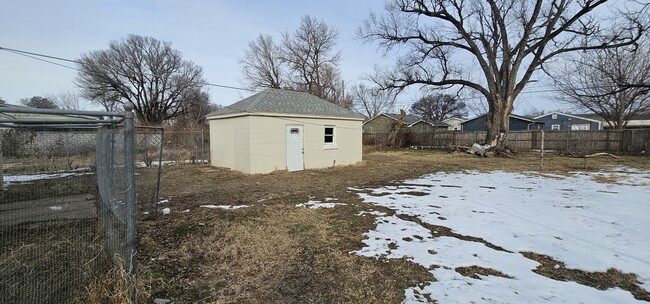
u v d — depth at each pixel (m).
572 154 19.16
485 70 20.27
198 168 13.16
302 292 3.09
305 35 38.84
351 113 15.34
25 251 3.49
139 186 9.01
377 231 4.96
